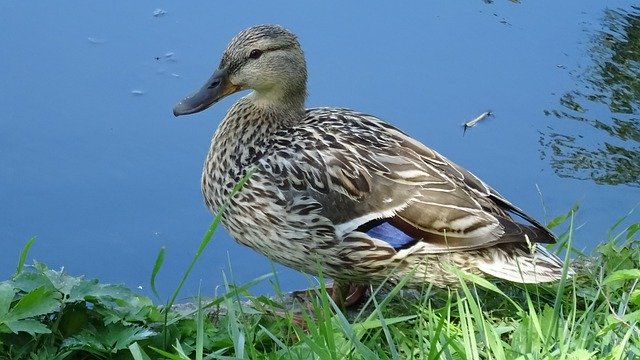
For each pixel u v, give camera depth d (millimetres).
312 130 1854
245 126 1865
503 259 1788
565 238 1869
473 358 1621
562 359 1610
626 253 1838
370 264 1811
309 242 1818
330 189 1810
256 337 1696
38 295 1645
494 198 1842
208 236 1677
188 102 1920
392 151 1839
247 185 1832
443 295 1809
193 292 2006
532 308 1677
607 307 1704
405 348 1667
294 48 1896
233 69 1906
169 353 1641
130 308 1690
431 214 1794
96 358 1684
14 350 1661
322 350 1611
